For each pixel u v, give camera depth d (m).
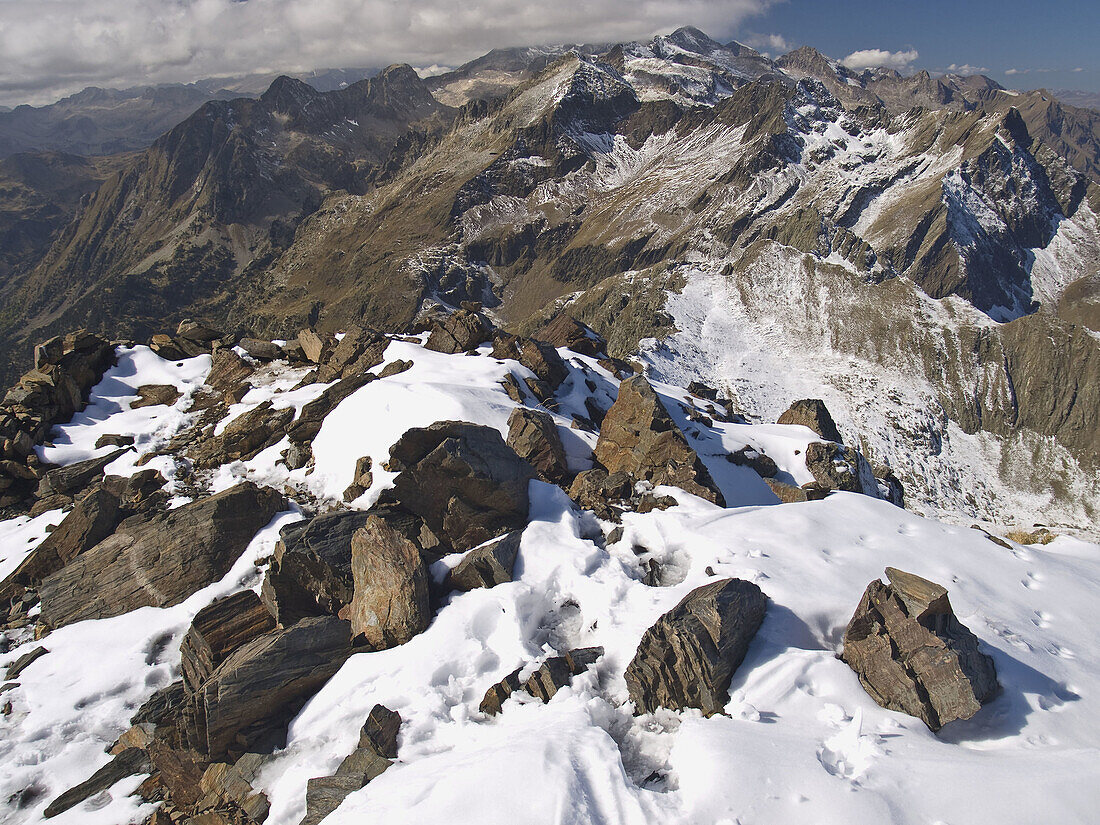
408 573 17.92
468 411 27.50
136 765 16.56
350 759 13.73
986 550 20.00
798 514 21.50
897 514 22.00
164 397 38.00
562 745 12.28
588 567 19.38
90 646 20.77
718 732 12.80
